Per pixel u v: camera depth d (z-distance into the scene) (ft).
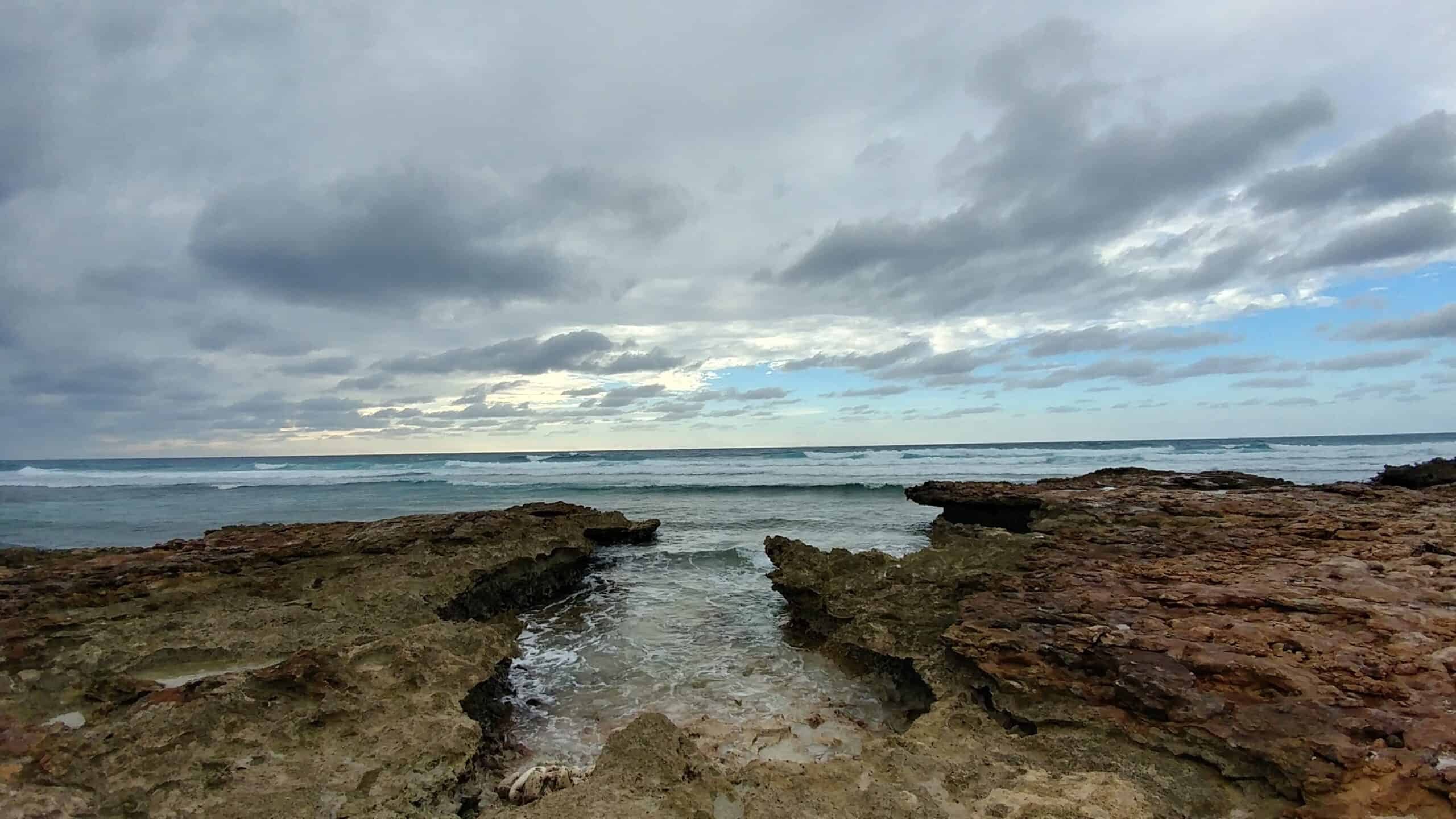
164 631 30.99
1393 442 264.31
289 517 97.86
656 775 17.19
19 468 321.93
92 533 82.99
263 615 34.09
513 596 48.14
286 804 17.74
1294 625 24.29
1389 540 36.42
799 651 38.19
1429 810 14.80
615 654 37.91
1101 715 21.91
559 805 15.85
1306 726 18.24
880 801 16.81
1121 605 28.48
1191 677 21.47
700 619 44.70
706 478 147.95
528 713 30.01
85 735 19.81
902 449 315.99
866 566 44.01
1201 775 18.76
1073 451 211.41
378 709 23.08
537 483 142.10
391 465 219.20
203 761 19.07
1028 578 34.22
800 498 114.42
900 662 32.27
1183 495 59.31
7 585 35.65
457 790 21.01
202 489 141.79
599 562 62.34
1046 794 17.15
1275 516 46.39
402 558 46.06
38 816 16.16
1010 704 24.43
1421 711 17.92
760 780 17.90
